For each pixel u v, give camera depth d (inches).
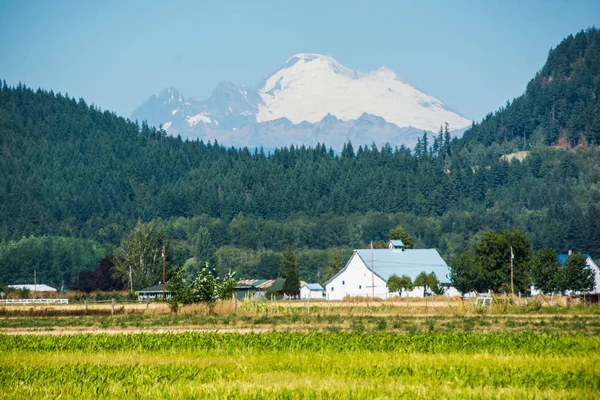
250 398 3533.5
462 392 3631.9
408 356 4940.9
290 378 4092.0
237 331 7135.8
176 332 7106.3
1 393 3769.7
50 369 4466.0
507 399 3496.6
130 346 5689.0
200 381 4050.2
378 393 3609.7
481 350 5236.2
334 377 4111.7
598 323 7711.6
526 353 5073.8
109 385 3934.5
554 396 3565.5
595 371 4227.4
